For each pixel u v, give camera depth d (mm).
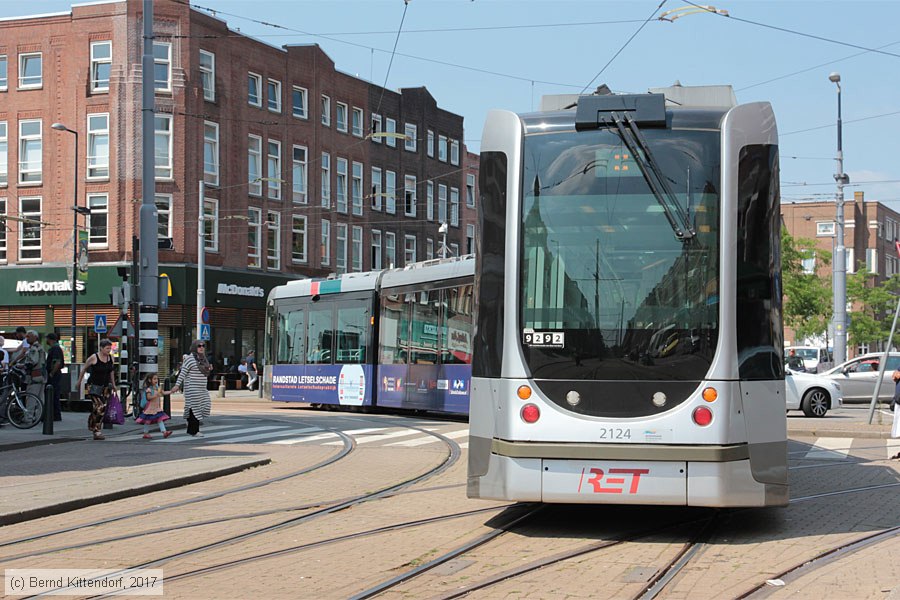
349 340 25688
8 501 10688
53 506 10461
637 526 9344
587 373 8453
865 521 9562
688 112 8844
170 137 42812
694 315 8445
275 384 28609
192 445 17469
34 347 20422
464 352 21062
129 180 42500
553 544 8508
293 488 12242
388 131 56406
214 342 44562
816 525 9344
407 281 23594
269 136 47688
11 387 20359
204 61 44125
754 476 8289
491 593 6789
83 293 42750
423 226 59250
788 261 50406
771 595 6605
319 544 8664
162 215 42688
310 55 50281
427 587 7031
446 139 61781
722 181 8609
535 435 8438
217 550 8469
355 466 14430
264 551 8375
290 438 18688
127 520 10062
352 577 7348
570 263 8664
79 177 43062
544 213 8797
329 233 51688
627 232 8641
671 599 6543
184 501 11266
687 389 8328
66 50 43375
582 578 7188
